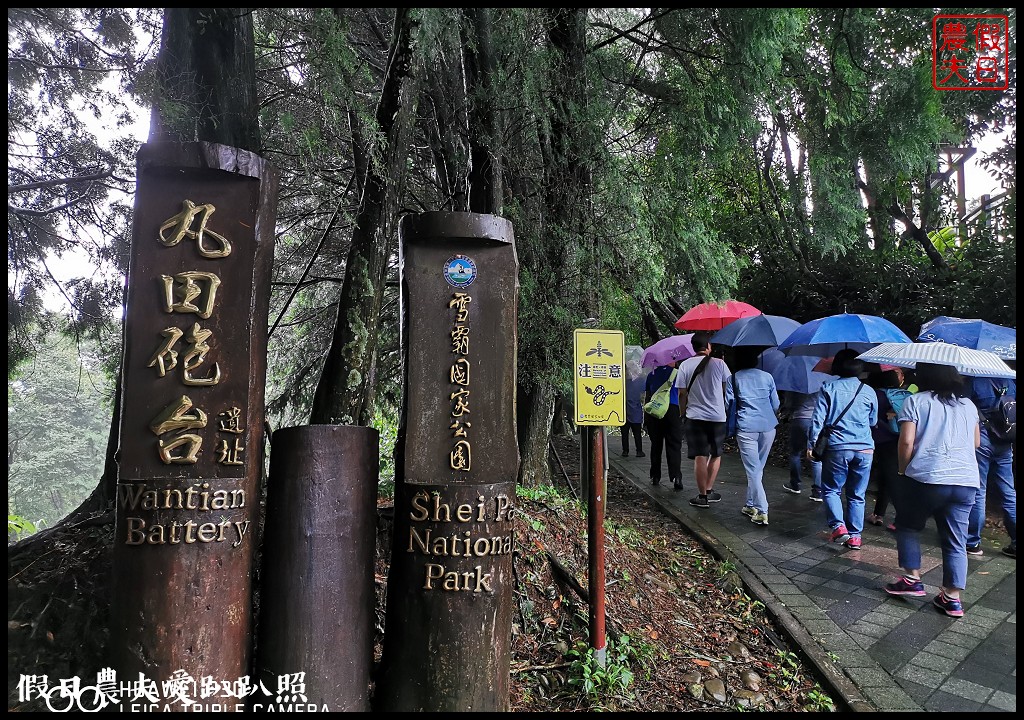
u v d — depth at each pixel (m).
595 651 3.08
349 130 3.70
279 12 3.91
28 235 4.90
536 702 2.96
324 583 2.43
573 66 5.16
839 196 6.58
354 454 2.55
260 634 2.46
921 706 2.97
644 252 5.26
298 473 2.47
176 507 2.22
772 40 5.00
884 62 6.12
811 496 6.89
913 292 9.20
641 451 9.82
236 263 2.38
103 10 4.20
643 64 6.21
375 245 3.26
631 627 3.54
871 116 6.07
